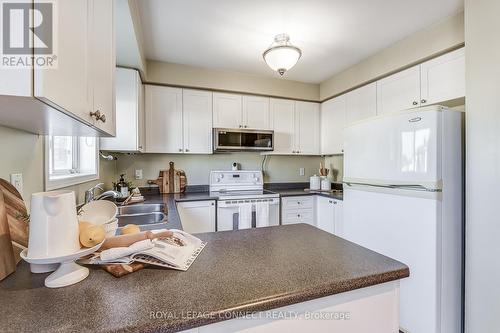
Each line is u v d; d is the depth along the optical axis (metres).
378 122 1.82
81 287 0.65
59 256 0.62
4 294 0.61
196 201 2.57
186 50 2.38
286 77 3.09
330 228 2.84
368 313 0.76
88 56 0.73
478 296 1.39
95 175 2.05
